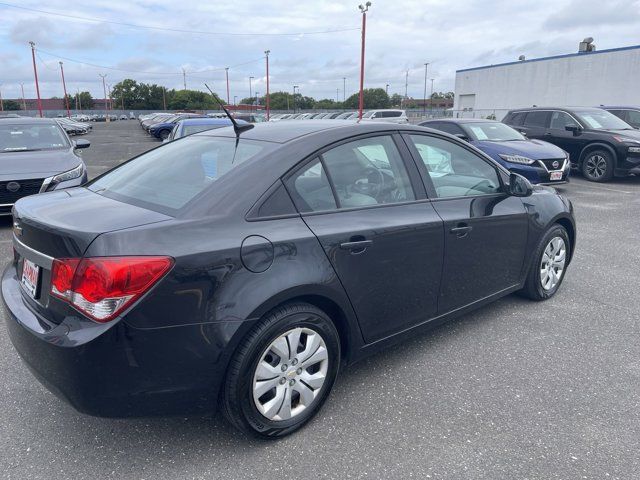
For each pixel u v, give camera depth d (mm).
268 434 2605
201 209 2465
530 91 39281
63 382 2219
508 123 13547
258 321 2467
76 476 2395
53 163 7199
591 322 4102
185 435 2699
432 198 3330
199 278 2291
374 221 2938
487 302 3854
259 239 2473
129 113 99312
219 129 3553
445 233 3301
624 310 4344
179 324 2264
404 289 3137
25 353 2402
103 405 2230
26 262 2623
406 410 2920
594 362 3465
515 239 3947
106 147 25125
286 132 3023
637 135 11469
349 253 2785
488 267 3744
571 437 2682
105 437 2680
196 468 2455
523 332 3918
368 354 3092
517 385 3180
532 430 2740
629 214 8344
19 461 2490
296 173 2734
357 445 2625
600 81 33562
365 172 3041
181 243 2291
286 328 2549
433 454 2553
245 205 2525
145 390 2268
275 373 2564
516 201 3980
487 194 3758
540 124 12773
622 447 2604
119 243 2197
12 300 2629
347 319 2852
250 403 2490
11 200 6762
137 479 2383
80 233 2234
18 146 7859
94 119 83375
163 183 2838
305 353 2668
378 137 3184
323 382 2779
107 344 2154
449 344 3729
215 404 2455
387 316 3094
